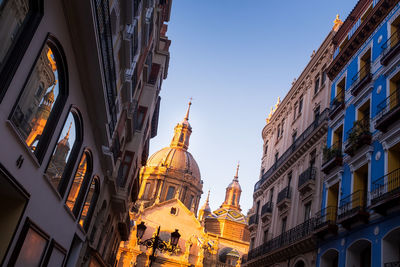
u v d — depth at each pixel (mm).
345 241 17094
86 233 20641
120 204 26781
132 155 28484
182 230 72500
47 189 12695
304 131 27203
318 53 28875
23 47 8820
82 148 16047
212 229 87625
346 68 22516
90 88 14375
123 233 37781
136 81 24156
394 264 13094
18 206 10898
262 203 33812
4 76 8430
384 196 14141
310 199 23078
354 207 17000
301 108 30719
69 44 11695
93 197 21000
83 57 12758
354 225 16500
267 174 33938
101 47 12586
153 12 23938
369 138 16875
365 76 18656
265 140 39656
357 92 19672
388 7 18453
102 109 15648
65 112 12859
